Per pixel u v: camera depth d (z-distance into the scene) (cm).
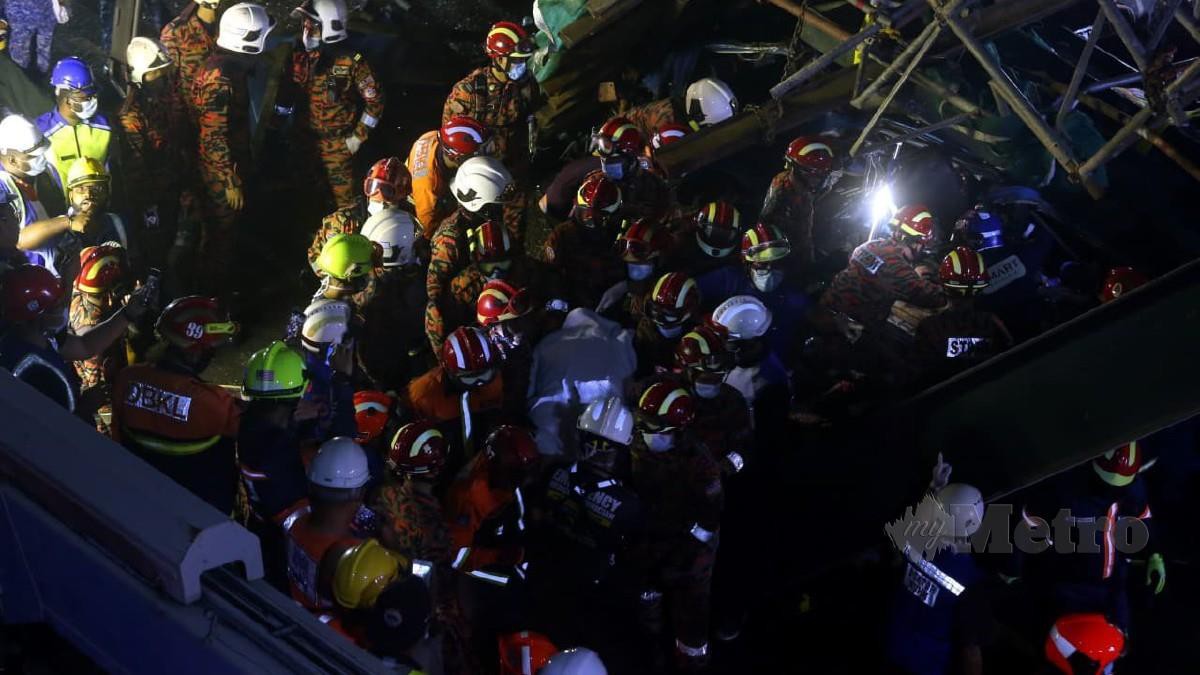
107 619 315
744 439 696
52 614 337
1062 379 609
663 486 627
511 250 767
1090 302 862
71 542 309
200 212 921
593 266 802
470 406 708
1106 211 933
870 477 692
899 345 784
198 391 577
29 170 756
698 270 803
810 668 707
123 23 1041
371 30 1106
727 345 731
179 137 908
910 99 924
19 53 955
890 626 606
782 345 788
